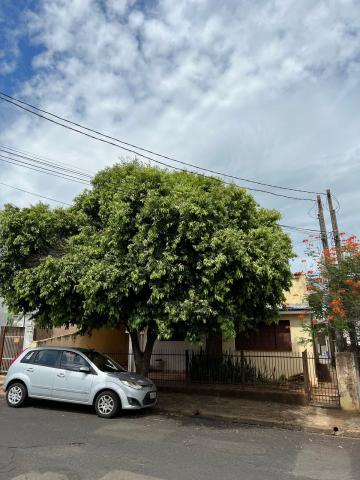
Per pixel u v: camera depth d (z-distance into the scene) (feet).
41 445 21.99
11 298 36.11
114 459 20.18
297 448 24.49
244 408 36.29
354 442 26.71
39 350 34.30
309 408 36.50
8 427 25.82
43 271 32.24
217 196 32.89
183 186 32.68
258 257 30.99
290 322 49.75
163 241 30.07
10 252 35.78
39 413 30.68
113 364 34.63
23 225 35.83
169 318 28.76
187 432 27.07
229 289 29.43
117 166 41.32
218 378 45.16
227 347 51.44
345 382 36.09
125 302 31.94
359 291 35.32
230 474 18.88
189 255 29.66
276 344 49.85
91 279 29.71
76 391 31.40
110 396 30.30
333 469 20.47
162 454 21.49
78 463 19.31
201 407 36.35
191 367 46.47
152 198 29.73
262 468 20.06
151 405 32.68
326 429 29.84
